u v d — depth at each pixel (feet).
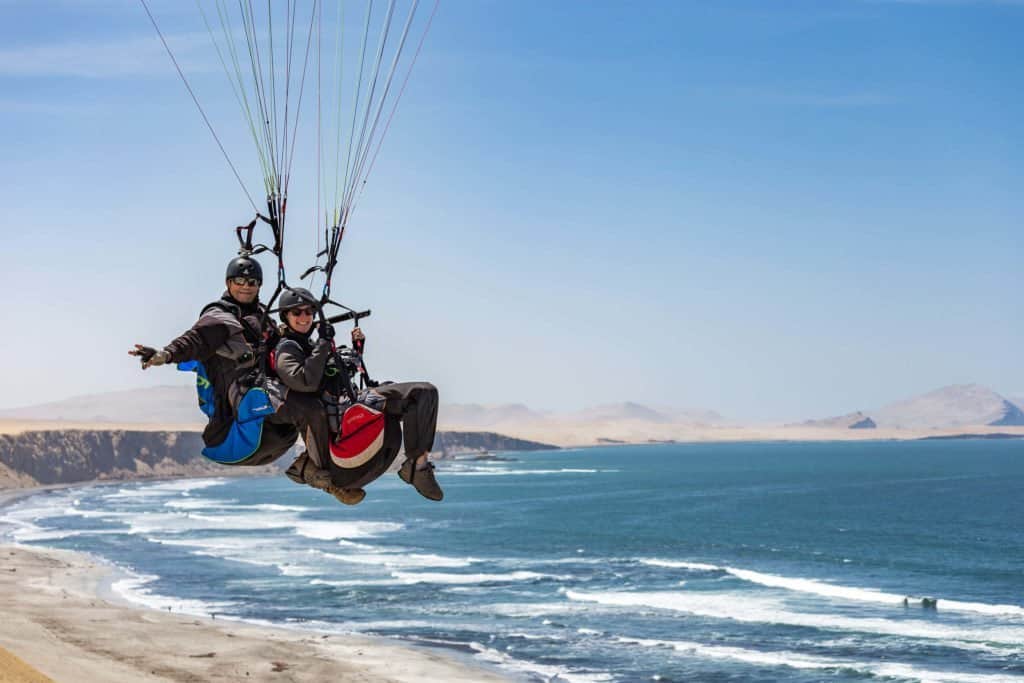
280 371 20.53
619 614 134.51
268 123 21.44
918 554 205.67
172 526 261.85
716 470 633.20
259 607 138.72
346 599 145.48
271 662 102.94
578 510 327.26
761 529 260.62
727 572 175.73
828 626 125.70
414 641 117.19
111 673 92.79
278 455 21.54
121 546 210.18
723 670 103.86
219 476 608.19
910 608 139.23
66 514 308.19
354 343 21.83
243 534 240.12
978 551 210.38
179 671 96.99
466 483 502.79
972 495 384.06
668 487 456.04
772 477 539.70
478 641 117.29
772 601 145.69
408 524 274.16
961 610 137.59
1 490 449.89
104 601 136.56
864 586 163.32
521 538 236.84
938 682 97.96
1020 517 289.33
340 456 20.99
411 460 21.75
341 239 21.72
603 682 99.60
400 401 21.56
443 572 173.68
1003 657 108.27
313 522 277.44
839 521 281.54
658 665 106.01
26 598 133.49
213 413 21.38
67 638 107.34
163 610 134.72
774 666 105.29
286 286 21.50
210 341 20.45
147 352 19.83
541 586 158.71
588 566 184.24
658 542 229.25
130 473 558.56
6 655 55.06
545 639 118.52
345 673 100.12
